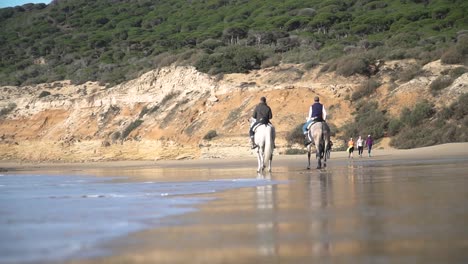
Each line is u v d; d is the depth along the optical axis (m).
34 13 145.75
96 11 141.00
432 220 8.13
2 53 117.75
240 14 118.38
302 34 97.50
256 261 5.87
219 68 71.44
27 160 72.69
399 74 61.78
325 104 59.78
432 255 5.80
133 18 131.38
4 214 10.88
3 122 79.50
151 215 10.05
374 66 64.06
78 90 82.31
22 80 95.00
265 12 116.75
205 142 59.53
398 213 9.05
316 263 5.65
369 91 59.72
